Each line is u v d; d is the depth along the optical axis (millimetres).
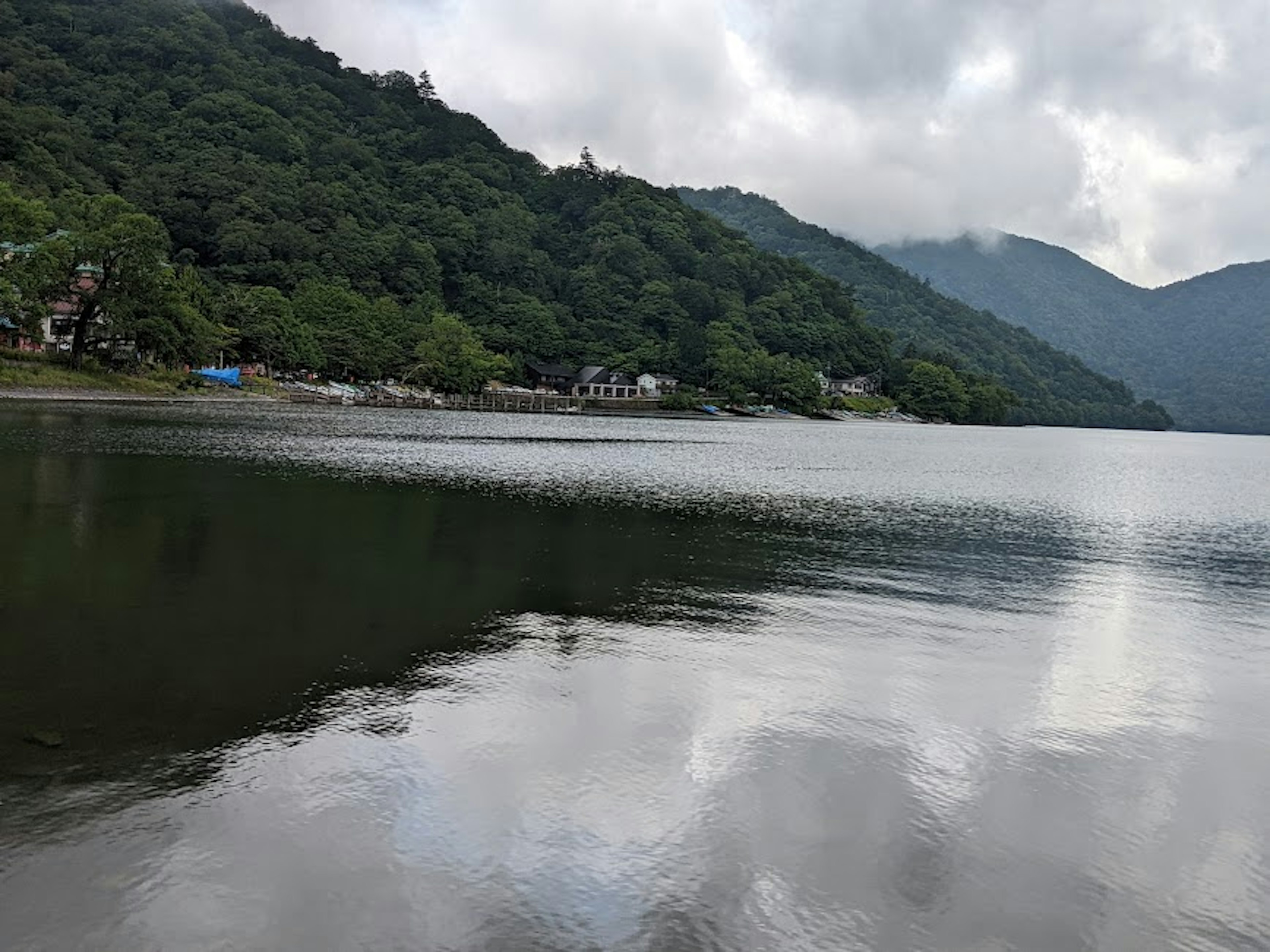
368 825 6938
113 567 15508
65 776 7535
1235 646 14438
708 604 15375
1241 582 20734
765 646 12820
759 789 7930
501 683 10516
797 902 6172
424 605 14164
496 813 7234
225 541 18438
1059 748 9383
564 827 7059
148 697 9461
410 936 5562
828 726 9641
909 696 10859
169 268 83062
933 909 6176
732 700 10320
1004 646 13625
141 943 5359
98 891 5879
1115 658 13227
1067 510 35125
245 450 40469
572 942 5602
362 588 15047
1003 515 32125
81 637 11445
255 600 13828
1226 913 6316
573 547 20438
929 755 8977
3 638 11227
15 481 25422
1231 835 7512
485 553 19047
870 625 14414
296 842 6625
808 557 20797
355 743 8508
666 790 7809
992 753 9133
